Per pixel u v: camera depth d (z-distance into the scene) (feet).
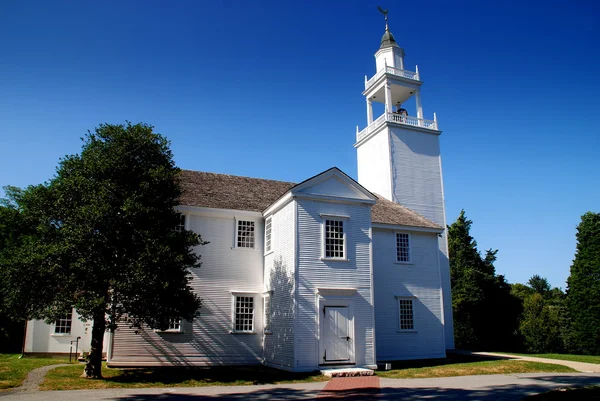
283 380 60.64
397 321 88.28
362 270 75.56
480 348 138.62
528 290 296.30
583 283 142.72
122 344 70.79
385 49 127.85
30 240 60.64
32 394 46.34
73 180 57.47
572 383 58.13
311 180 74.28
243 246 82.84
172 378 59.93
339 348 70.64
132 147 62.18
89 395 46.47
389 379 62.44
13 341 102.01
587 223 146.00
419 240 94.84
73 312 84.38
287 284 72.23
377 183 121.08
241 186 93.30
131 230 57.88
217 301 78.07
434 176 120.78
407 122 121.90
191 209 78.79
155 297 56.29
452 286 147.02
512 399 45.68
